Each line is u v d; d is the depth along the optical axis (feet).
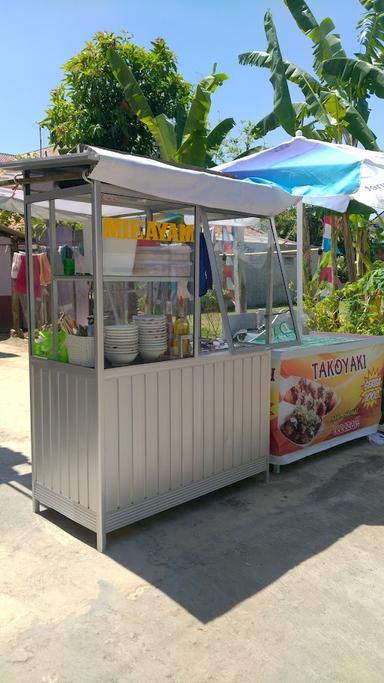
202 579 9.30
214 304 12.23
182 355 11.43
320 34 27.81
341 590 9.04
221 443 12.41
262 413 13.43
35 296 11.33
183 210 11.47
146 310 10.97
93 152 8.71
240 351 12.53
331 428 15.64
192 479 11.83
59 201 10.59
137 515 10.75
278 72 24.80
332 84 26.96
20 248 40.06
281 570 9.62
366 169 14.39
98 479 10.02
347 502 12.50
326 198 15.88
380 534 10.98
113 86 30.94
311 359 14.66
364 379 16.62
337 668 7.26
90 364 10.07
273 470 14.48
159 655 7.48
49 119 32.99
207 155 29.73
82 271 10.19
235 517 11.69
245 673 7.16
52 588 9.01
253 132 29.04
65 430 10.67
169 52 32.50
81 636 7.84
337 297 22.29
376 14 28.35
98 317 9.66
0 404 21.21
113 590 8.96
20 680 7.00
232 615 8.35
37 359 11.16
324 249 25.08
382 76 24.67
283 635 7.91
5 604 8.57
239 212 12.19
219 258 12.65
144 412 10.63
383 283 19.04
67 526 11.21
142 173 9.32
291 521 11.52
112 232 10.01
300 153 16.40
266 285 13.74
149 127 27.96
